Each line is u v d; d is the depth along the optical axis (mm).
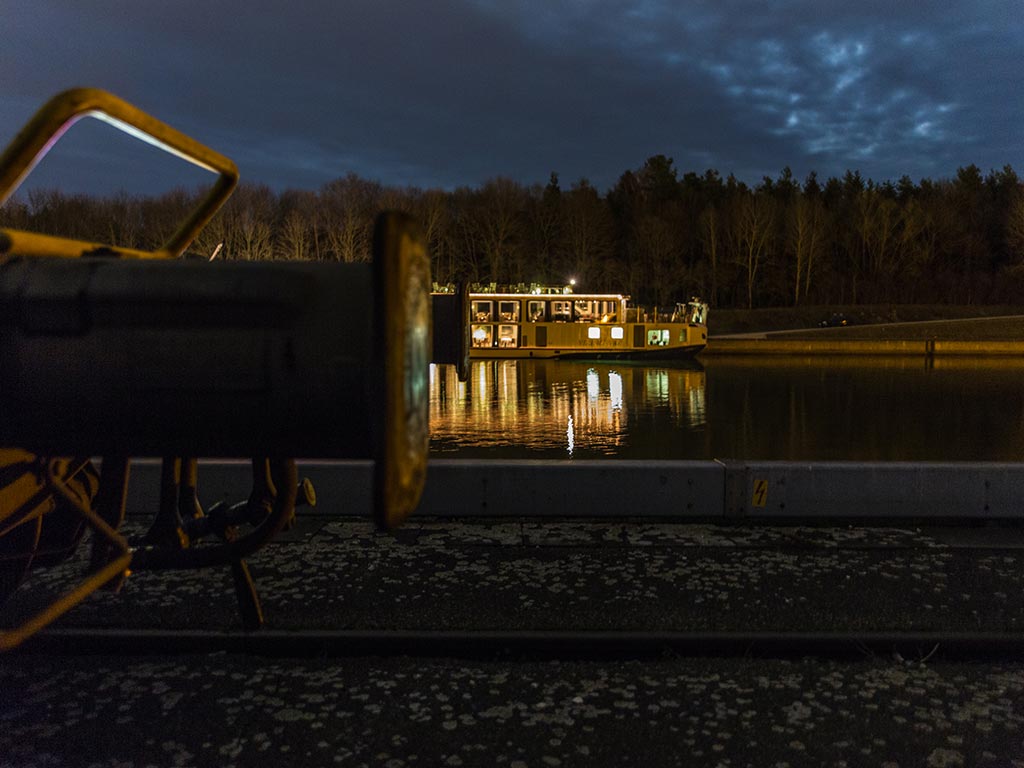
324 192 87625
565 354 50938
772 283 95562
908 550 6227
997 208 101562
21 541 2764
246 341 2039
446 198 91250
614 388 33594
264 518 3139
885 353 59094
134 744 3322
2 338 2074
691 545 6309
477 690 3861
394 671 4078
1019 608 4867
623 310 51188
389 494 1772
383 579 5383
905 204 104125
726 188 116062
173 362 2049
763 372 43281
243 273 2053
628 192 114750
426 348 1977
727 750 3311
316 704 3703
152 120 2293
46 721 3525
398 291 1791
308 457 2139
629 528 6902
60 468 2773
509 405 27219
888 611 4789
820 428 21922
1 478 2459
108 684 3904
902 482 7227
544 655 4355
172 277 2055
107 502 2826
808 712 3645
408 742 3361
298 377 2033
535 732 3451
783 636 4355
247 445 2109
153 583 5234
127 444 2131
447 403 27750
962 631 4465
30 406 2090
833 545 6355
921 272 94750
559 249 92375
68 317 2047
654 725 3521
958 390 33250
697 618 4660
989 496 7191
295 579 5363
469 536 6559
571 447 18453
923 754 3285
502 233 86438
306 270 2072
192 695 3785
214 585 5207
